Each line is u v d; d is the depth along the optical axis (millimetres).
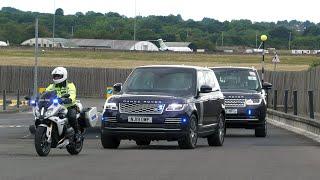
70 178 23047
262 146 39125
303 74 69812
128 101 35312
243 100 47938
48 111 30469
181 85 37031
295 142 42594
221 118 40719
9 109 81375
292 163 28750
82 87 133750
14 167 26219
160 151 34219
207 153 33312
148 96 35375
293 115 57219
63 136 31203
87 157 30672
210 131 38562
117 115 35344
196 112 36250
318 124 45969
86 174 24188
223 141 40812
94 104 97000
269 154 33094
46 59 186375
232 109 47812
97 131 49781
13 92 134125
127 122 35188
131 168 26203
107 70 133750
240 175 24438
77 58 195500
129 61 188125
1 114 74938
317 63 88562
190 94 36594
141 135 35312
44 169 25625
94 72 133625
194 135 36125
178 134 35031
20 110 82562
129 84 37281
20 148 36219
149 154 32344
